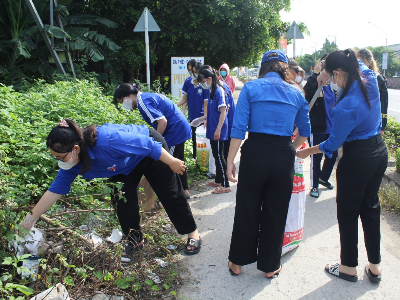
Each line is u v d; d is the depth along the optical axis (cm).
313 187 470
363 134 260
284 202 273
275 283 285
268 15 1500
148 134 287
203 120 540
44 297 199
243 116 266
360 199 268
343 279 288
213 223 394
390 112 1375
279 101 261
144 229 349
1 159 296
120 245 275
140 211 373
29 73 1091
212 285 282
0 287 192
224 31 1393
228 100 481
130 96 375
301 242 351
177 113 412
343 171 269
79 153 227
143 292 267
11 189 256
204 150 551
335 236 362
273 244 278
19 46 895
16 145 352
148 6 1278
